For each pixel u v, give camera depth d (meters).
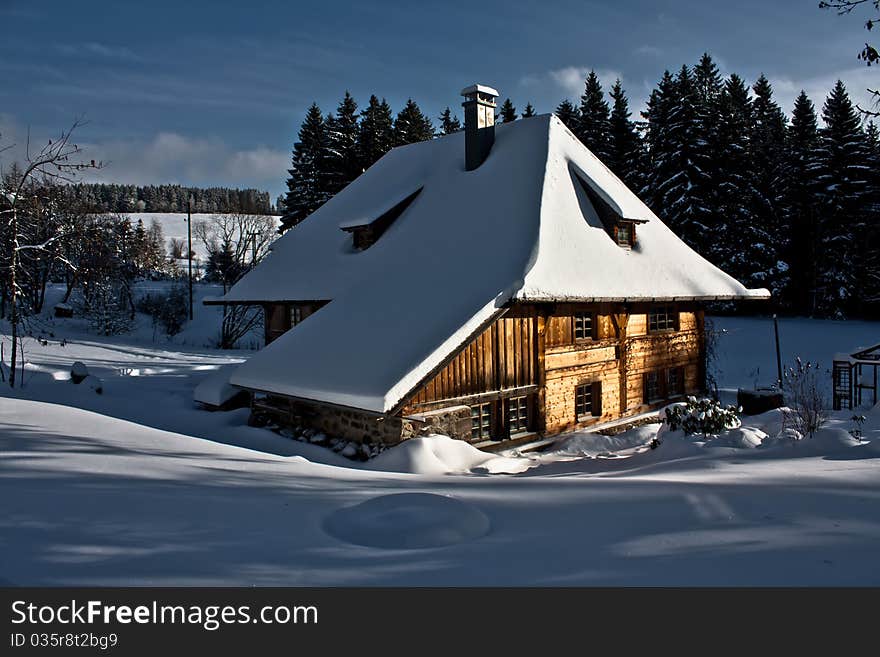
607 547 3.78
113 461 5.74
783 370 24.31
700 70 52.81
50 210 15.07
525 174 14.80
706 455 8.55
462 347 10.44
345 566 3.48
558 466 10.46
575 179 15.46
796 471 6.39
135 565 3.37
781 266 36.16
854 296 35.47
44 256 14.87
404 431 10.24
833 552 3.59
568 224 13.94
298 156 46.03
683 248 17.53
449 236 14.44
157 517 4.19
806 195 37.97
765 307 38.19
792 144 42.03
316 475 6.27
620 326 14.91
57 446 6.15
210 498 4.79
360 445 10.78
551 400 13.21
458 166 16.91
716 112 36.84
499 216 13.98
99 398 14.71
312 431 11.86
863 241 35.84
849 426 11.34
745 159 37.09
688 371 17.44
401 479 6.47
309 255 18.22
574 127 45.25
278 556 3.60
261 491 5.18
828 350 27.12
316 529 4.17
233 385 12.91
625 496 5.16
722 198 35.44
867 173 36.09
